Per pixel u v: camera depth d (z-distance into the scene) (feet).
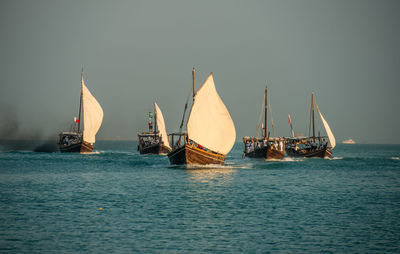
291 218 207.00
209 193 279.49
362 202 251.80
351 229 187.32
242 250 158.20
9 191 281.33
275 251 157.48
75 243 163.73
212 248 159.94
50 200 248.73
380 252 157.07
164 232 179.73
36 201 245.04
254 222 198.29
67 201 245.86
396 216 212.84
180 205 236.84
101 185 313.73
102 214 211.61
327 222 199.62
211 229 185.16
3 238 169.07
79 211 218.18
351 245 164.86
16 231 179.01
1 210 219.20
